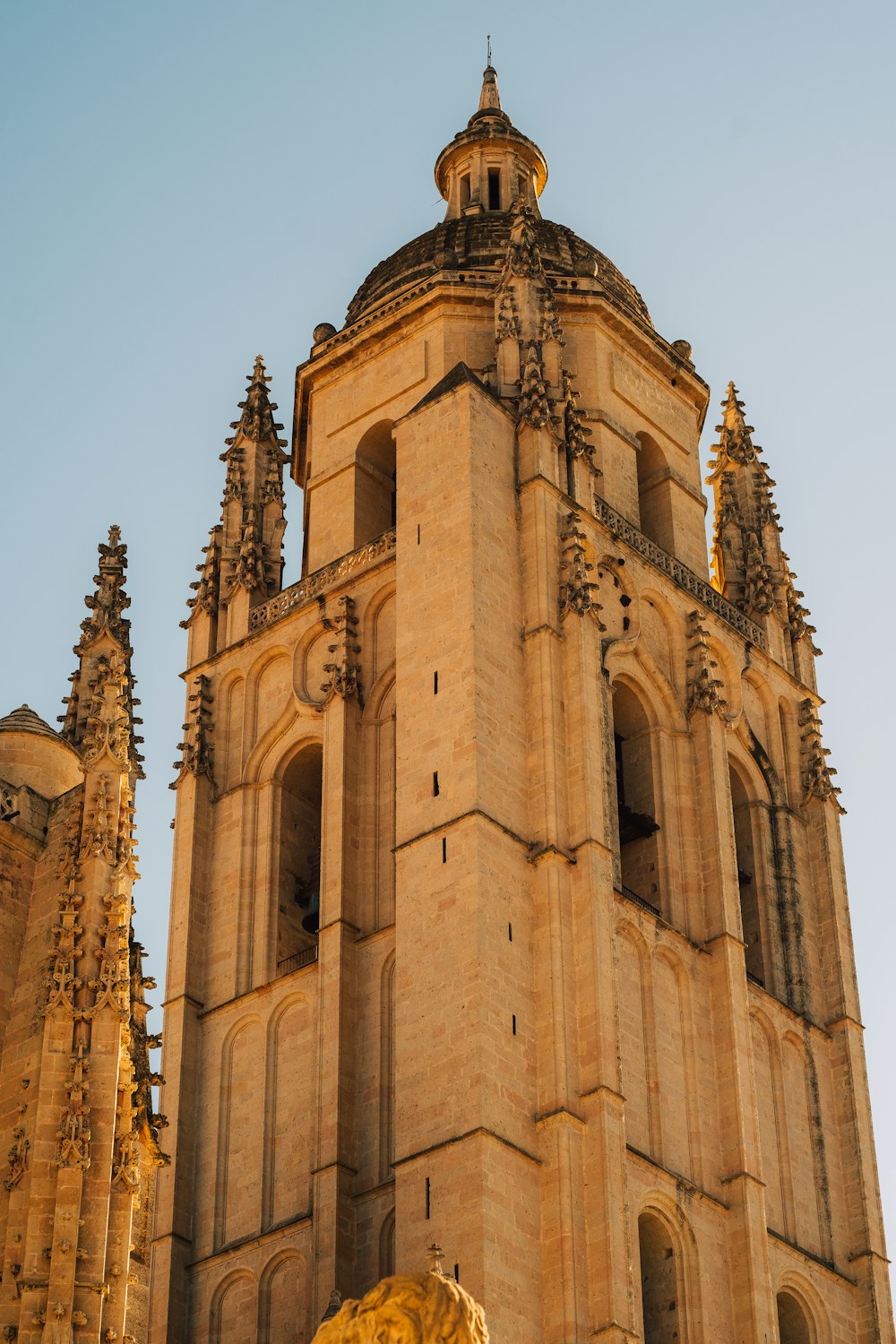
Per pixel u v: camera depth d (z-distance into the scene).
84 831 57.78
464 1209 69.19
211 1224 78.00
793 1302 79.06
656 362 95.81
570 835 77.69
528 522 83.38
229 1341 75.50
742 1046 80.00
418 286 93.06
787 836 89.50
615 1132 72.38
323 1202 74.00
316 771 87.62
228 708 89.12
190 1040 81.62
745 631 92.94
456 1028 72.44
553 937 75.06
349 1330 38.34
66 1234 51.47
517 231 91.50
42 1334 50.25
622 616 86.56
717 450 100.81
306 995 80.12
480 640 79.38
